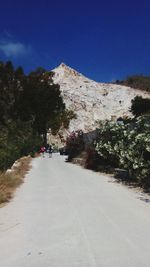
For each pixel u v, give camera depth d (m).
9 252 6.85
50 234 8.00
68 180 17.97
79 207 10.90
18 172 20.17
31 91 66.06
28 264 6.19
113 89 112.44
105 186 15.62
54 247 7.08
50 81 71.75
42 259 6.42
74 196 12.93
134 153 15.83
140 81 141.75
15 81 69.00
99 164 23.70
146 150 15.49
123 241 7.41
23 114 64.25
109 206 11.02
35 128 65.00
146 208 10.71
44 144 66.12
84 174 21.16
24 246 7.19
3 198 12.05
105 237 7.70
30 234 8.04
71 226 8.64
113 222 8.98
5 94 67.06
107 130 22.59
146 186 15.08
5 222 9.17
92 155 24.81
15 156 26.75
